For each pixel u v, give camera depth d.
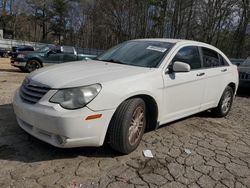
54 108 3.20
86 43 54.72
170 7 42.62
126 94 3.55
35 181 3.04
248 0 36.62
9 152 3.61
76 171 3.29
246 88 9.53
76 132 3.21
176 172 3.48
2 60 22.06
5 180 3.02
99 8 50.81
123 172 3.36
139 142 3.98
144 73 3.95
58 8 54.47
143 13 44.88
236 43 39.09
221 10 38.47
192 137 4.73
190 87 4.73
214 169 3.66
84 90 3.28
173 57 4.46
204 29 38.78
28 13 56.19
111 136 3.59
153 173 3.40
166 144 4.30
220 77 5.63
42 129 3.31
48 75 3.62
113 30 48.59
